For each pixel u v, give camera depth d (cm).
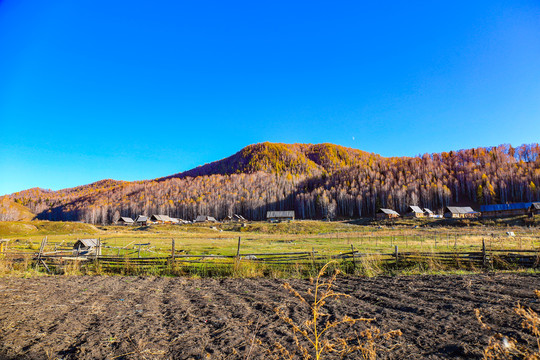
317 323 666
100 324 684
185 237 5200
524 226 5162
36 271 1549
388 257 1562
